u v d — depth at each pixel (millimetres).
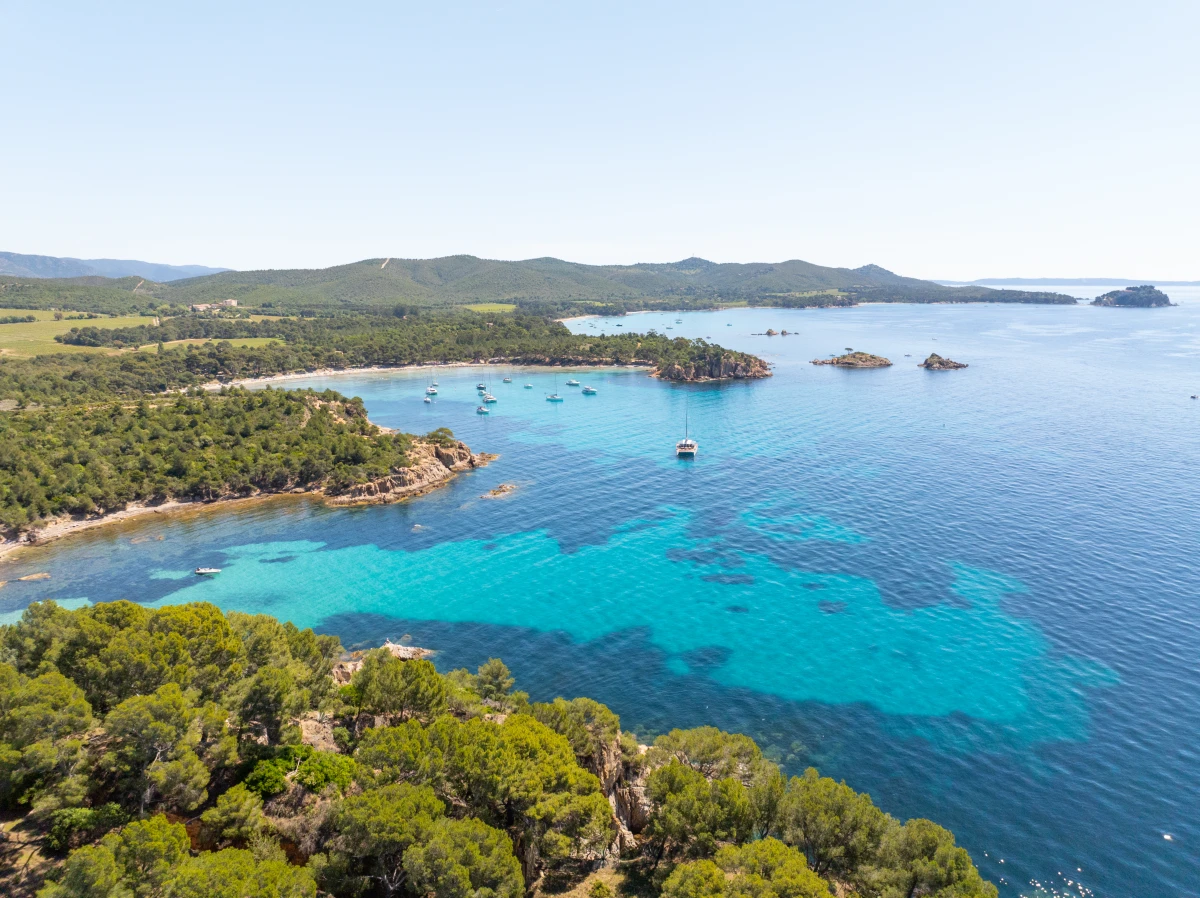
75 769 45969
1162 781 62188
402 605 104125
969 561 109562
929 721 72500
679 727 73000
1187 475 146875
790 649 87812
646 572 112812
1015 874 53000
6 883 39188
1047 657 82438
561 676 83875
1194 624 87438
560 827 48031
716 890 40062
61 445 155500
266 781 48344
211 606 62375
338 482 159000
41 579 113562
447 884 39094
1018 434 189750
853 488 148875
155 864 36062
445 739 50562
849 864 47406
